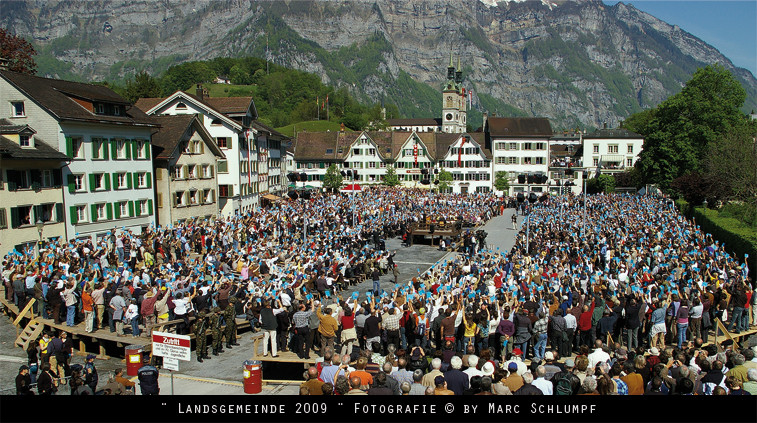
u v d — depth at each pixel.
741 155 60.56
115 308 23.52
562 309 21.80
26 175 40.06
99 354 24.22
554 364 16.02
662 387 14.46
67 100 44.81
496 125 121.25
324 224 54.19
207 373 21.09
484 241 52.09
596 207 68.69
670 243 38.62
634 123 147.25
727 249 44.12
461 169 118.81
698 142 80.62
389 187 114.06
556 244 40.81
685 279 27.52
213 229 44.81
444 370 16.22
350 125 199.50
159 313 23.50
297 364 22.61
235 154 67.00
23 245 39.59
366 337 20.38
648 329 22.45
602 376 13.07
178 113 67.25
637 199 74.69
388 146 125.31
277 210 59.94
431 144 123.75
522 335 20.05
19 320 25.14
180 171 56.84
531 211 66.81
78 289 25.77
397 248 54.38
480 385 13.43
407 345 22.39
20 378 16.08
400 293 24.66
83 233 45.09
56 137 42.38
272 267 32.97
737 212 56.00
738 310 23.62
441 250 53.12
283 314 22.05
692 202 65.00
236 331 25.16
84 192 45.22
